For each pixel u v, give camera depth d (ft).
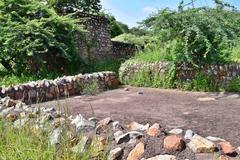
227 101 26.09
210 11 33.71
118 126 12.86
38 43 42.63
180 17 33.32
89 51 58.13
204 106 23.77
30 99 26.94
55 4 56.65
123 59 61.31
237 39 31.91
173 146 11.05
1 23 41.83
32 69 44.21
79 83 31.91
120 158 11.05
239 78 31.78
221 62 33.68
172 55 35.70
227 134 15.89
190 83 33.37
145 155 10.91
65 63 48.67
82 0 69.36
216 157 10.83
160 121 18.95
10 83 35.88
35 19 43.04
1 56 41.70
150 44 40.32
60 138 10.83
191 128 17.19
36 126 11.74
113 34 85.97
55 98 28.89
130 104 25.04
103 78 35.14
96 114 21.07
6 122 12.43
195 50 33.50
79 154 9.98
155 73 36.14
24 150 9.80
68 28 47.91
